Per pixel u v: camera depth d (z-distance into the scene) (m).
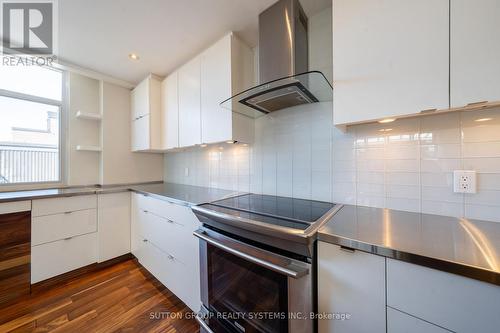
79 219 1.93
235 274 1.02
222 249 1.02
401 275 0.58
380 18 0.81
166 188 2.15
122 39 1.65
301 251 0.76
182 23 1.46
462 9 0.67
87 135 2.37
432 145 0.95
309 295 0.74
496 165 0.82
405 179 1.03
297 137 1.42
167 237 1.63
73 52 1.84
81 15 1.38
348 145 1.21
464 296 0.50
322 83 1.01
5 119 1.91
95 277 1.90
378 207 1.10
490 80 0.63
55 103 2.16
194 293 1.35
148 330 1.29
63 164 2.22
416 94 0.75
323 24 1.33
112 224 2.14
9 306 1.50
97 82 2.45
